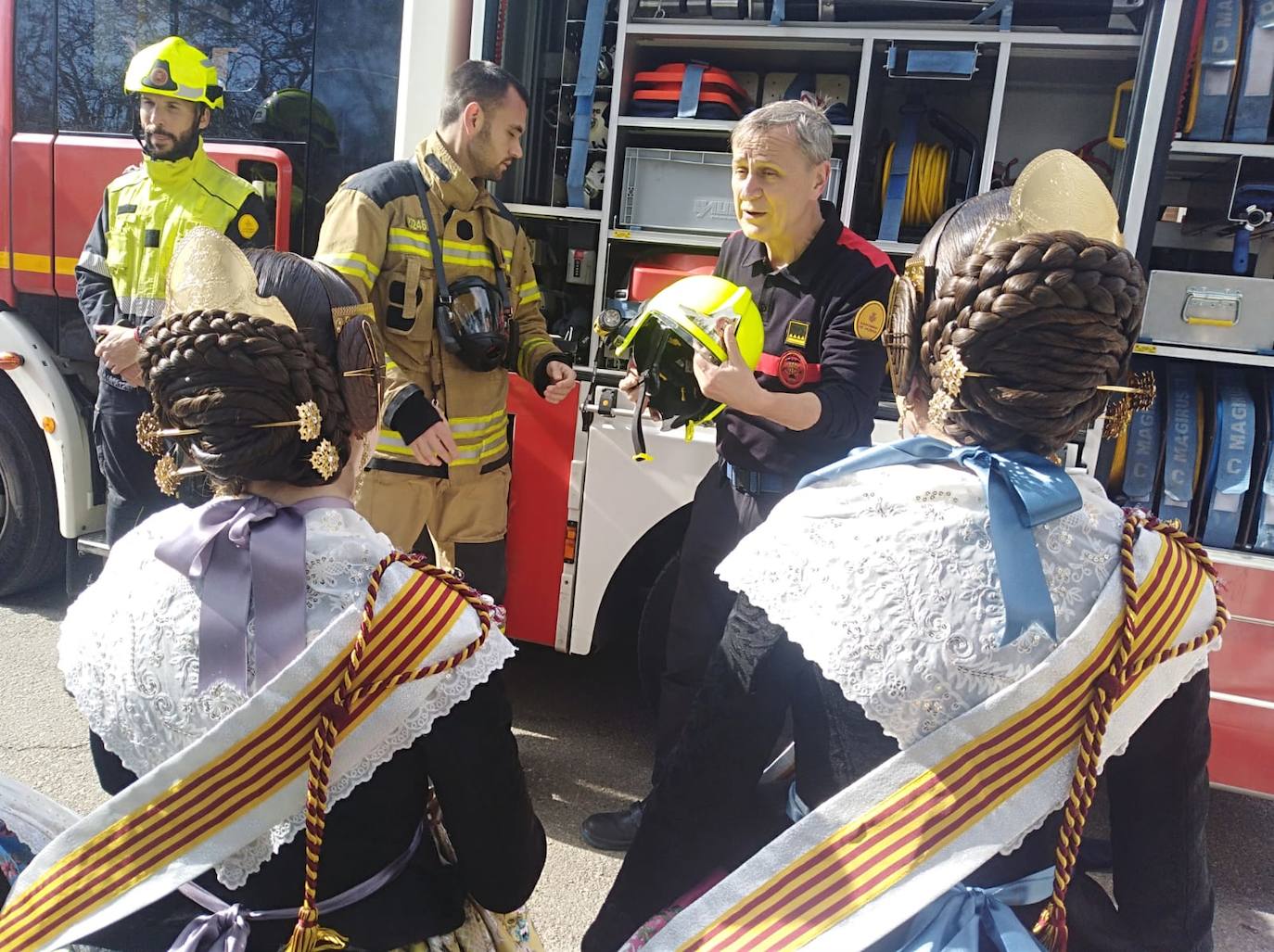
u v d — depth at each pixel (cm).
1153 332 242
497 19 291
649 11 288
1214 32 235
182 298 95
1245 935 242
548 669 373
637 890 107
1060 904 84
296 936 87
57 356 354
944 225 97
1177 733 91
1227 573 235
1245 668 237
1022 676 82
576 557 288
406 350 249
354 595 89
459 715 92
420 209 245
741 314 204
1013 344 84
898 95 315
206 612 88
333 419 96
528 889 105
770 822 106
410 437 236
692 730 101
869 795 84
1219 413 241
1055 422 86
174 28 324
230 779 87
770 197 216
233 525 91
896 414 268
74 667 94
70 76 337
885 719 84
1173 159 248
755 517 227
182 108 281
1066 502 85
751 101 321
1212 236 291
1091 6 256
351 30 309
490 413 264
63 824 122
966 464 88
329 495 98
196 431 91
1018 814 82
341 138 315
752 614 97
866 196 300
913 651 83
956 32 266
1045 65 285
